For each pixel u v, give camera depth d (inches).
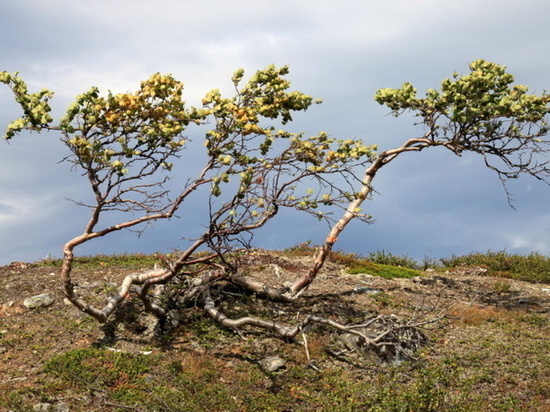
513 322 614.9
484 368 483.5
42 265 717.3
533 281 839.7
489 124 600.1
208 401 404.8
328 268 778.8
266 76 488.1
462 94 579.5
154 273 542.6
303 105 497.7
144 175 455.5
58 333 493.7
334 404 422.3
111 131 438.0
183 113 461.4
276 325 520.7
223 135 465.1
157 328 517.3
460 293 732.0
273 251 845.2
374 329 532.1
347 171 486.9
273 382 451.8
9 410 363.9
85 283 609.0
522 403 426.6
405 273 792.9
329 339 532.7
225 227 508.4
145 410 381.4
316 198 487.8
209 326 537.3
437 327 574.2
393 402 400.5
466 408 406.0
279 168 479.8
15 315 529.3
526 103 586.6
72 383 402.0
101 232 478.6
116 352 458.0
